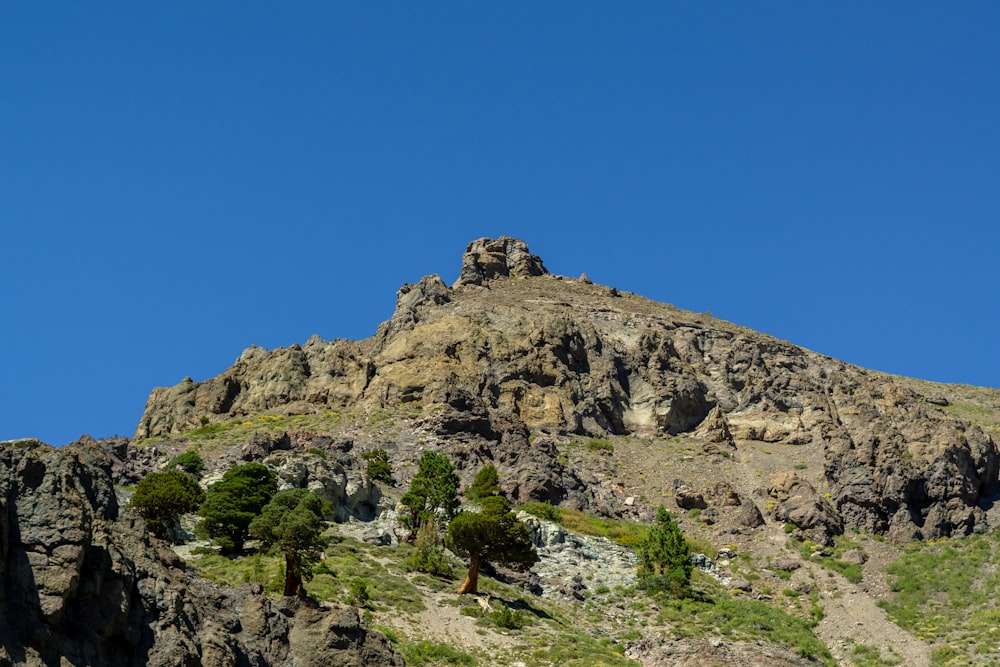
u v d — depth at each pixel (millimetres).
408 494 90875
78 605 39031
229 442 114500
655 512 112750
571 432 129000
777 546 104688
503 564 80562
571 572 89750
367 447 113625
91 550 40188
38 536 38438
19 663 35250
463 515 80750
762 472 124938
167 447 111750
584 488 113250
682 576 89000
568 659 67250
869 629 88688
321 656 49625
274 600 52094
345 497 92312
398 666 51531
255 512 79875
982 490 110875
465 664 63531
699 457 129000
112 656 39438
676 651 75125
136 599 41812
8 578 37062
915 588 95125
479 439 117000
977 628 86375
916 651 84688
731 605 88062
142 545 44344
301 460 91875
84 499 41250
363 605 69125
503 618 72312
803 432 135750
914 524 105500
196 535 78875
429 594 75688
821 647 83500
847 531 107125
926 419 135875
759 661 76000
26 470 39750
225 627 47125
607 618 82750
